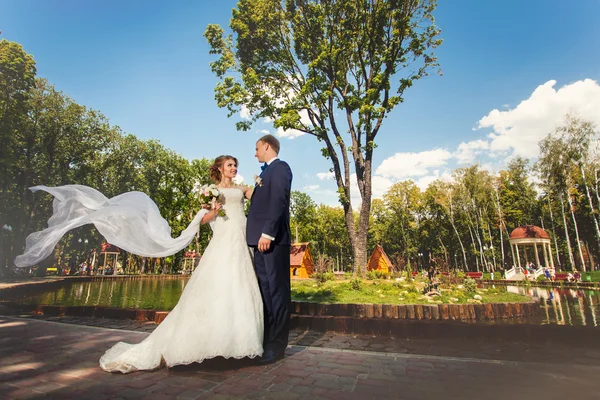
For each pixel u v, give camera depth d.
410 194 48.44
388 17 13.98
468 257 47.88
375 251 38.75
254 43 15.75
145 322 5.29
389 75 14.47
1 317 5.63
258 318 2.82
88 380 2.26
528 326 4.22
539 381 2.29
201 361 2.50
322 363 2.75
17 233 24.98
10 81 22.31
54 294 12.51
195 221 3.26
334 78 14.92
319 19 14.12
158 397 1.95
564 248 37.22
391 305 6.64
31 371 2.46
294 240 52.16
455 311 6.80
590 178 30.48
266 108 15.98
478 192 35.47
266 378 2.33
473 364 2.73
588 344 3.83
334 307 6.70
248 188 3.34
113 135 31.38
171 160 36.66
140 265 41.59
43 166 26.73
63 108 27.11
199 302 2.69
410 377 2.37
